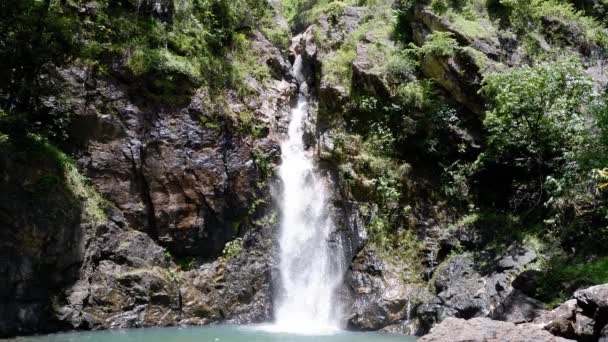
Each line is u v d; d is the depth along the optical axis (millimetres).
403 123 18594
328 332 14781
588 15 20547
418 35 19641
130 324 14562
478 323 8648
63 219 14078
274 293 16906
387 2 22156
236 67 19453
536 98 15102
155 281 15250
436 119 18125
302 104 21281
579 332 8930
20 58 13984
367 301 15852
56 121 15578
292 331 14773
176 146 16781
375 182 17953
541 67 15570
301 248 17578
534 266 13945
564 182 14367
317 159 18828
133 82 16812
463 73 17609
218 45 19562
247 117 18500
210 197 16828
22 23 13820
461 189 17656
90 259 14508
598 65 18875
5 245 12984
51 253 13680
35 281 13359
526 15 19500
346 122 19344
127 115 16500
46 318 13422
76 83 16078
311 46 22141
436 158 18359
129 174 16156
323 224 17688
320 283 16953
